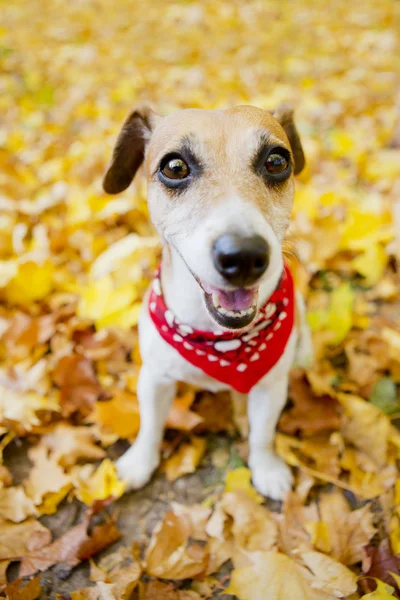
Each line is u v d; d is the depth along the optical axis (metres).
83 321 0.51
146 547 0.38
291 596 0.34
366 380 0.47
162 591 0.34
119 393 0.45
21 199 0.67
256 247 0.27
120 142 0.39
